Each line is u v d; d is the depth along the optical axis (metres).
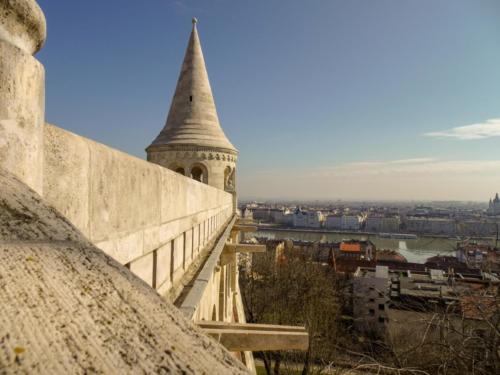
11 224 1.18
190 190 6.26
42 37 1.87
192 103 22.91
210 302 8.66
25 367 0.68
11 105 1.64
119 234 3.17
